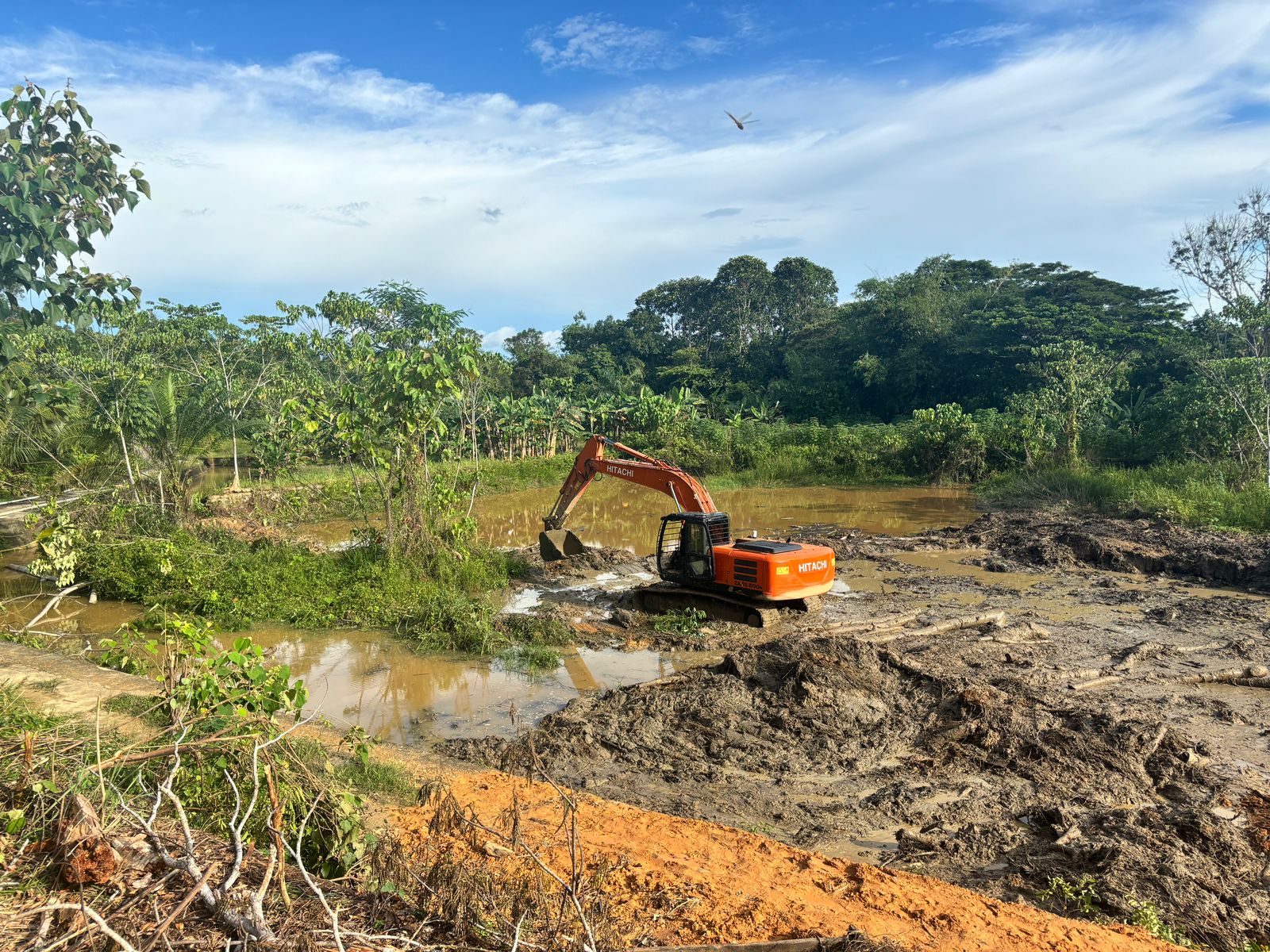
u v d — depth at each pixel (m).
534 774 8.62
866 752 9.24
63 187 12.97
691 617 14.09
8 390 20.75
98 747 4.73
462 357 16.97
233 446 29.80
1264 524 20.91
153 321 42.97
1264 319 29.78
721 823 7.70
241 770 5.37
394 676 11.98
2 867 3.92
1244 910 6.27
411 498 17.23
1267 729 9.77
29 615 14.83
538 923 4.20
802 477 37.00
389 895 4.21
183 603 14.83
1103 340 47.56
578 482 18.98
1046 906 6.40
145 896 3.69
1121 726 9.31
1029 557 19.98
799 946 4.90
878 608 15.66
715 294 81.12
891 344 60.75
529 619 13.91
